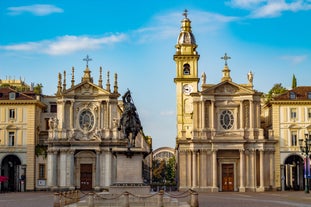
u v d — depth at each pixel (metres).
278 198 72.75
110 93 112.50
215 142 108.00
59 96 113.00
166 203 48.53
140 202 47.88
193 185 108.06
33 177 111.38
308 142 98.56
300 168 112.38
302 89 113.69
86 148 110.50
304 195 81.94
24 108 113.19
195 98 110.75
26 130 112.69
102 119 112.50
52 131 111.38
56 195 48.59
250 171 108.31
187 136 125.94
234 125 109.88
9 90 114.81
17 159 115.56
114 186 49.41
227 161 109.50
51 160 110.44
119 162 50.16
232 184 109.06
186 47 129.12
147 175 181.62
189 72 128.12
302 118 110.88
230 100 110.31
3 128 112.62
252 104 109.44
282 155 110.00
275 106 111.44
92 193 46.97
